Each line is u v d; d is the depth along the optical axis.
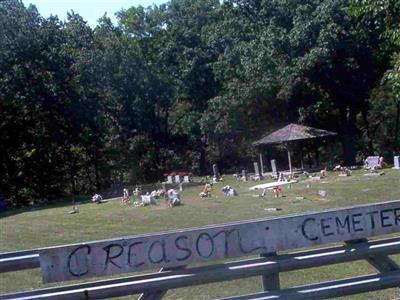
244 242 5.66
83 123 51.78
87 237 19.64
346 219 5.91
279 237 5.74
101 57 55.28
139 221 23.36
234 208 25.56
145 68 59.22
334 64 48.12
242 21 56.28
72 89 51.00
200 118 58.19
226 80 55.09
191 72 59.59
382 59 47.31
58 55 50.12
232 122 53.22
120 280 5.54
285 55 49.66
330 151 55.78
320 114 50.53
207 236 5.58
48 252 5.26
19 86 48.00
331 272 10.49
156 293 5.54
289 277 10.17
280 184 34.97
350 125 52.47
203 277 5.56
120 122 59.50
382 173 36.38
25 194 51.44
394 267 6.19
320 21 48.38
